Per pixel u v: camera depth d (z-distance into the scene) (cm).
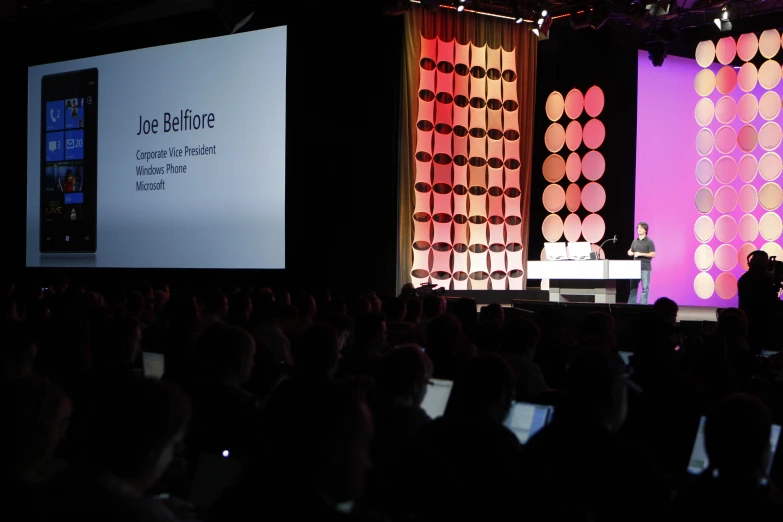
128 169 1113
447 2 1077
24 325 338
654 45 1189
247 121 1038
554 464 202
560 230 1242
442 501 180
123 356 340
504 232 1149
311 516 158
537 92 1267
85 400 287
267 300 536
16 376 255
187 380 327
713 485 172
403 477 183
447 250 1112
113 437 148
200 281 1090
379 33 1066
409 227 1088
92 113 1138
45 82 1173
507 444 206
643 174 1269
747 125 1223
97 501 141
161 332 480
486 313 510
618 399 262
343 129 1063
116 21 1175
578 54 1236
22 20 1195
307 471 163
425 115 1102
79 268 1153
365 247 1062
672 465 271
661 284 1277
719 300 1277
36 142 1180
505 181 1151
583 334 411
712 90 1260
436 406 281
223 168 1050
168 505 216
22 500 147
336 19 1060
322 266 1055
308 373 283
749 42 1195
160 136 1091
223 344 287
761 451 169
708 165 1265
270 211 1025
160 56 1091
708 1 1052
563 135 1241
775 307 666
